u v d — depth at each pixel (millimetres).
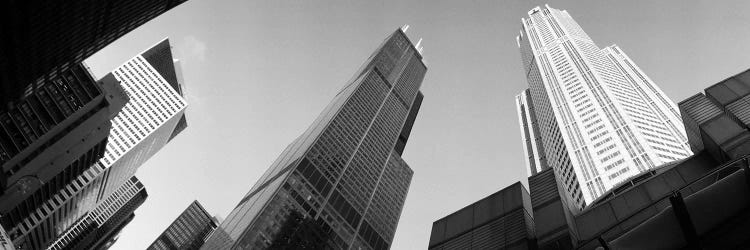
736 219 11727
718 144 26234
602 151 152000
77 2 70812
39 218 176625
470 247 32594
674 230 12227
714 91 31266
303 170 167000
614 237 24422
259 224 137000
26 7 65188
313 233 141500
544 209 30312
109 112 138875
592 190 139500
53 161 131875
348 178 185375
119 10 79938
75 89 129000
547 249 26297
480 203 38375
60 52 82562
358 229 167750
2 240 68688
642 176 74938
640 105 181125
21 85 84062
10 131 116750
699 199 12383
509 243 29875
